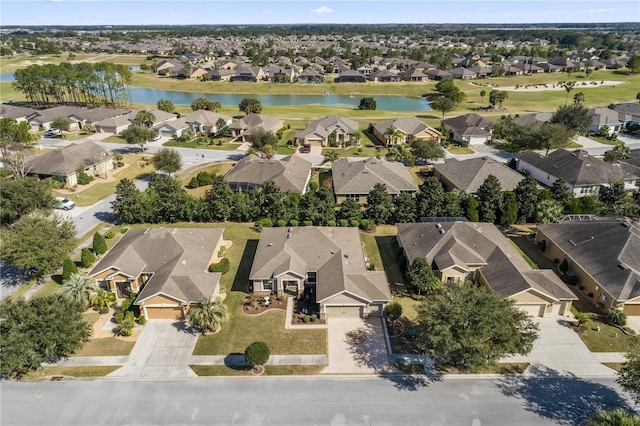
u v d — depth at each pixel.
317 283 45.97
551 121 106.19
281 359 38.97
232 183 74.00
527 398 35.09
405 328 42.97
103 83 144.00
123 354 39.44
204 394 35.34
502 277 46.50
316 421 32.97
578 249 51.62
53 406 34.25
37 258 47.56
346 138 105.81
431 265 49.62
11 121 89.44
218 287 46.41
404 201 63.38
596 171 74.75
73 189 76.25
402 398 35.03
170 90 186.00
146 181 80.69
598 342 41.22
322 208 62.72
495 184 62.69
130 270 46.91
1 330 36.09
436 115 139.12
